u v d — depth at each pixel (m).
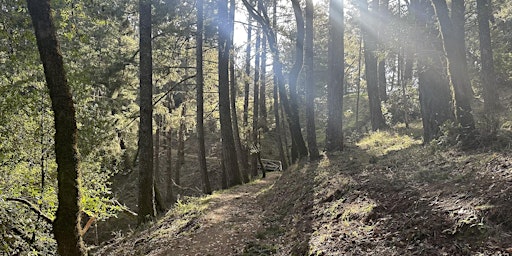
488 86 13.64
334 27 14.12
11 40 8.38
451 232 5.03
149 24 14.47
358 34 28.03
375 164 9.94
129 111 19.22
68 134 5.80
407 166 8.62
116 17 14.09
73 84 10.23
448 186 6.36
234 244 9.02
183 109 24.97
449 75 9.16
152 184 14.48
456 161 7.50
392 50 13.59
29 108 9.70
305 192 10.39
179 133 29.11
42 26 5.75
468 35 18.30
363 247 5.77
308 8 14.68
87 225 11.45
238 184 19.88
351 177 9.27
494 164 6.40
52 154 10.31
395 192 7.14
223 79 19.58
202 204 14.38
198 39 19.02
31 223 9.38
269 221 10.09
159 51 19.03
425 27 11.01
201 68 19.23
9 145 9.66
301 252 6.74
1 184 9.43
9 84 9.18
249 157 33.72
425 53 10.93
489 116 9.09
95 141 11.66
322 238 6.71
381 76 27.09
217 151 34.06
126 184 27.58
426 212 5.79
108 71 14.40
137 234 13.09
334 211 7.84
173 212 14.15
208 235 10.21
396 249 5.30
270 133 39.66
